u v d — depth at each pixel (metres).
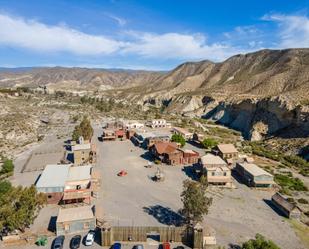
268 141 142.62
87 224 49.16
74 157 87.69
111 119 178.50
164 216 54.78
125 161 90.44
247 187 70.69
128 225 51.06
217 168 72.00
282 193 68.25
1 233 47.41
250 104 183.25
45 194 58.62
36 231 49.03
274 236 48.91
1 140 115.50
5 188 61.53
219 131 168.12
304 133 130.25
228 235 48.53
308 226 52.91
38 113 181.12
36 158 95.00
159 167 84.62
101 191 66.38
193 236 44.31
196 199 47.38
